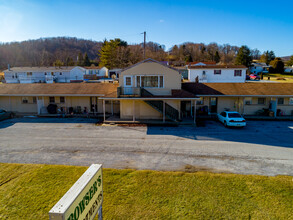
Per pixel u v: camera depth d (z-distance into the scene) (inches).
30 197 323.6
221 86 973.8
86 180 168.9
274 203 301.0
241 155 478.3
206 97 942.4
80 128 733.3
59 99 1000.2
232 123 712.4
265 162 439.2
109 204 303.1
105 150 516.1
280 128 717.9
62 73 2178.9
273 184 346.9
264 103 932.0
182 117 877.8
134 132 677.9
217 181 357.1
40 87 1035.9
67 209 133.8
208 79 1716.3
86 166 423.8
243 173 390.6
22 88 1034.1
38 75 2148.1
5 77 2142.0
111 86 1015.0
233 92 909.8
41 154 493.4
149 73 845.2
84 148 531.2
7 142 583.2
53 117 927.7
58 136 637.3
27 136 639.8
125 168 416.2
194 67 1724.9
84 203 161.0
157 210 290.7
